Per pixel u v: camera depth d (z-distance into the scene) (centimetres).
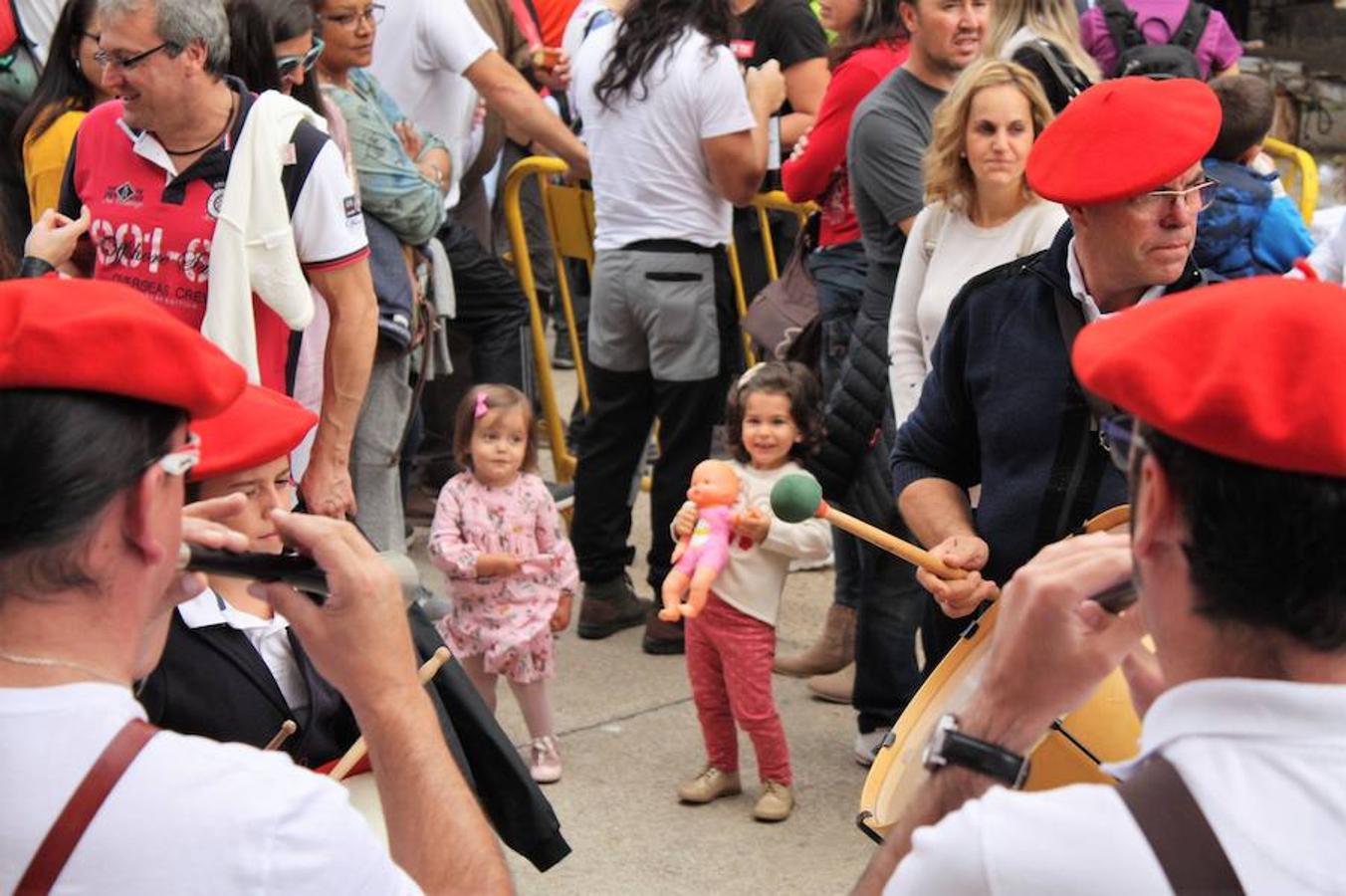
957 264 405
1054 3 455
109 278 384
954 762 173
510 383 641
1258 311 145
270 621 259
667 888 416
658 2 535
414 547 639
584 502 563
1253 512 144
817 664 534
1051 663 171
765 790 452
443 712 280
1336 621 144
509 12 732
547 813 292
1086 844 144
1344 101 1060
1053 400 316
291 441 259
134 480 160
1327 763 142
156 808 153
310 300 387
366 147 475
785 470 454
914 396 420
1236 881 139
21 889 152
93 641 161
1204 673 150
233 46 416
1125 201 301
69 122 436
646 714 514
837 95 505
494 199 762
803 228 545
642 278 541
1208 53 588
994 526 320
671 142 534
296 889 154
